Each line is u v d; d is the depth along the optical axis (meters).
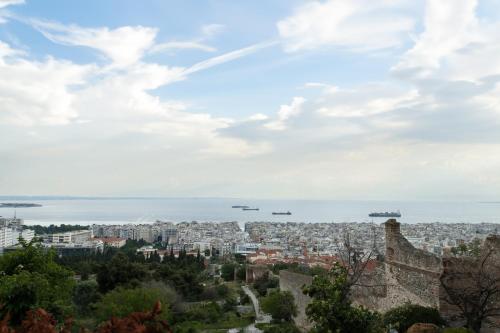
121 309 32.59
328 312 17.11
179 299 50.12
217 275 95.50
